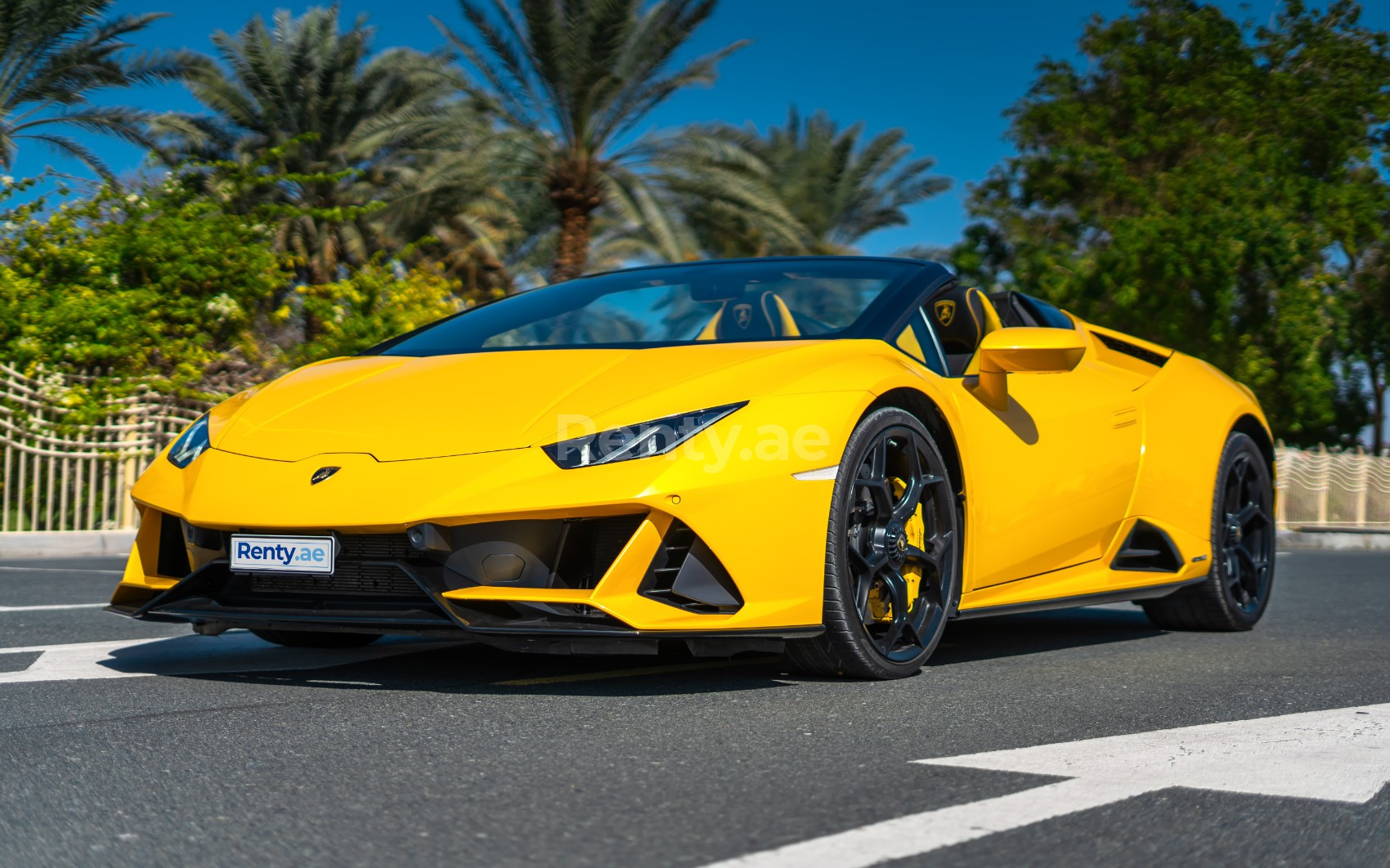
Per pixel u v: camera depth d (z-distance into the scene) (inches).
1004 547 133.9
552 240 859.4
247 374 465.1
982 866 61.9
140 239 450.3
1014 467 135.4
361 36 870.4
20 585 224.8
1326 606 211.3
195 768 81.4
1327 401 909.8
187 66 823.1
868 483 115.1
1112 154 911.0
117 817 70.5
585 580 105.1
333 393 121.6
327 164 871.7
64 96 792.9
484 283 948.0
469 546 103.7
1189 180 882.8
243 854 63.8
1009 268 989.8
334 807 72.3
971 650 144.9
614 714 100.4
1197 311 886.4
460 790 75.9
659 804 72.7
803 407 111.8
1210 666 131.8
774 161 729.6
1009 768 82.0
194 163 534.0
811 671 118.4
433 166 717.3
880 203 1042.7
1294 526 654.5
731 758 84.7
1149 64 951.6
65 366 391.2
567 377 116.3
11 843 65.7
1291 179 896.3
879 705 104.9
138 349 408.8
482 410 111.3
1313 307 887.7
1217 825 69.5
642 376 114.3
